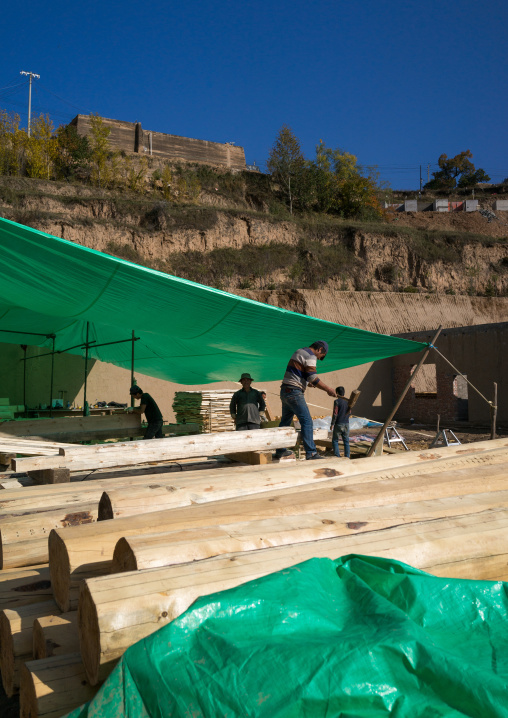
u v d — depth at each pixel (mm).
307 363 6555
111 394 16125
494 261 35719
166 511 2998
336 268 32062
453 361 18938
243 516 2904
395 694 1596
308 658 1643
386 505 3170
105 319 8414
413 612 1949
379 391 21000
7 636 2578
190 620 1807
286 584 1986
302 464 4457
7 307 9812
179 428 10055
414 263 34000
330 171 46750
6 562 3268
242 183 41750
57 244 5648
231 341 8359
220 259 29922
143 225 30359
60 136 37750
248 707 1565
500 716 1496
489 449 4977
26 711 2172
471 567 2506
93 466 5566
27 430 7348
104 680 1888
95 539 2637
